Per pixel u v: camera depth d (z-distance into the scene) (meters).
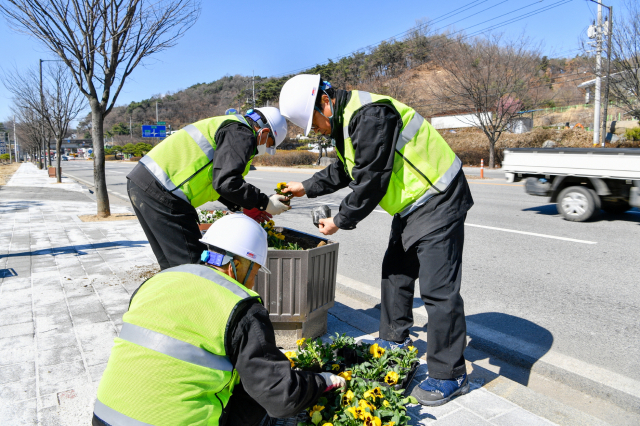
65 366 2.92
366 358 2.60
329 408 2.11
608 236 6.92
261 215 2.90
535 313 4.06
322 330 3.40
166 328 1.50
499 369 3.21
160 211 2.59
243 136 2.56
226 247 1.75
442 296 2.42
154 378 1.47
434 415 2.34
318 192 3.04
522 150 8.98
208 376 1.52
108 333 3.44
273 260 2.96
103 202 9.48
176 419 1.47
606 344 3.43
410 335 3.55
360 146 2.29
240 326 1.55
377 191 2.34
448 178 2.46
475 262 5.74
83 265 5.46
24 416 2.37
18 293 4.39
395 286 2.89
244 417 1.82
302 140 57.34
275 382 1.56
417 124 2.42
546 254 6.02
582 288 4.68
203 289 1.58
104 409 1.51
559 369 3.05
